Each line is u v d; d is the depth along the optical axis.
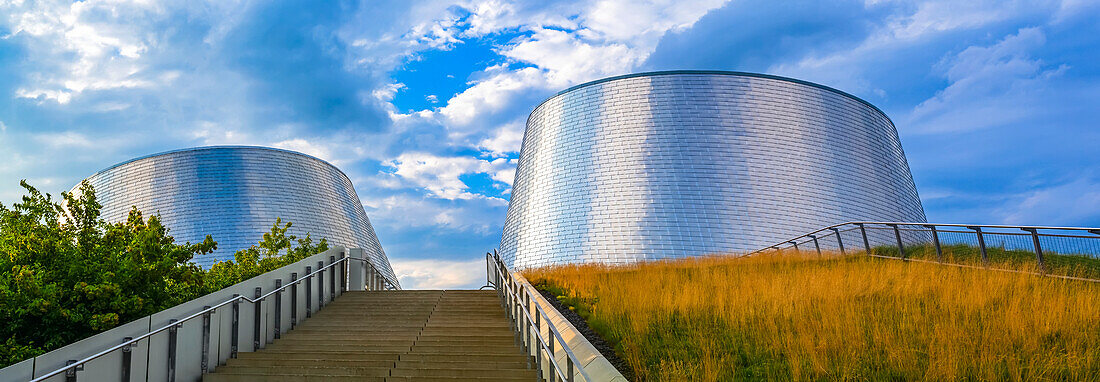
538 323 11.57
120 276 10.50
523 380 9.26
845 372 6.96
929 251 17.39
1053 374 6.77
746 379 7.42
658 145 43.41
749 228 40.66
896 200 46.16
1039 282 11.66
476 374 9.59
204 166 51.47
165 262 11.04
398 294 17.52
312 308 15.54
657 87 45.81
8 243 10.67
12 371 7.05
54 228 11.30
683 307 10.53
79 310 9.73
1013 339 7.68
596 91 46.88
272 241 25.78
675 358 8.16
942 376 6.72
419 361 10.52
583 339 8.95
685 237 40.25
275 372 10.17
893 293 11.01
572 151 45.22
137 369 8.93
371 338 12.77
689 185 41.88
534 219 44.38
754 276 14.34
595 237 41.34
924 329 8.32
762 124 44.22
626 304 11.38
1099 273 11.67
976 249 15.23
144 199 50.59
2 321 9.41
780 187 42.28
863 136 46.94
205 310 10.52
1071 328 7.87
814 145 44.34
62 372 7.57
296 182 52.72
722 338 8.81
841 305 9.94
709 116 44.34
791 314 9.62
